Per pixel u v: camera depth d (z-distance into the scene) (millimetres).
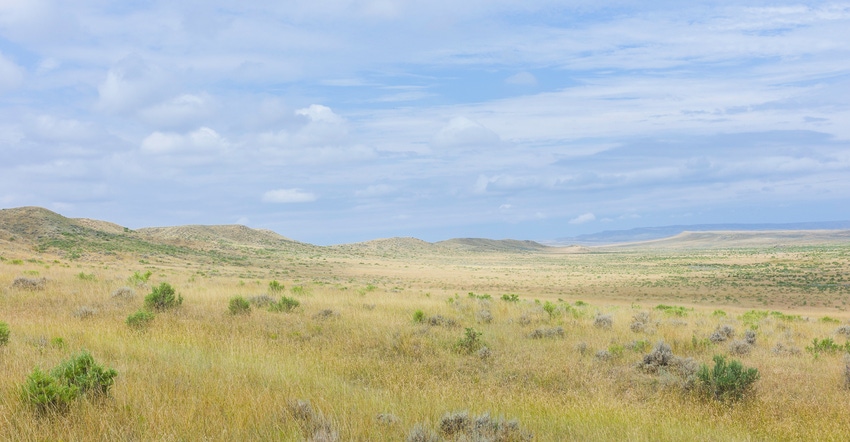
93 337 11695
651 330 18062
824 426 8344
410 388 9680
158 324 14312
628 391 10570
